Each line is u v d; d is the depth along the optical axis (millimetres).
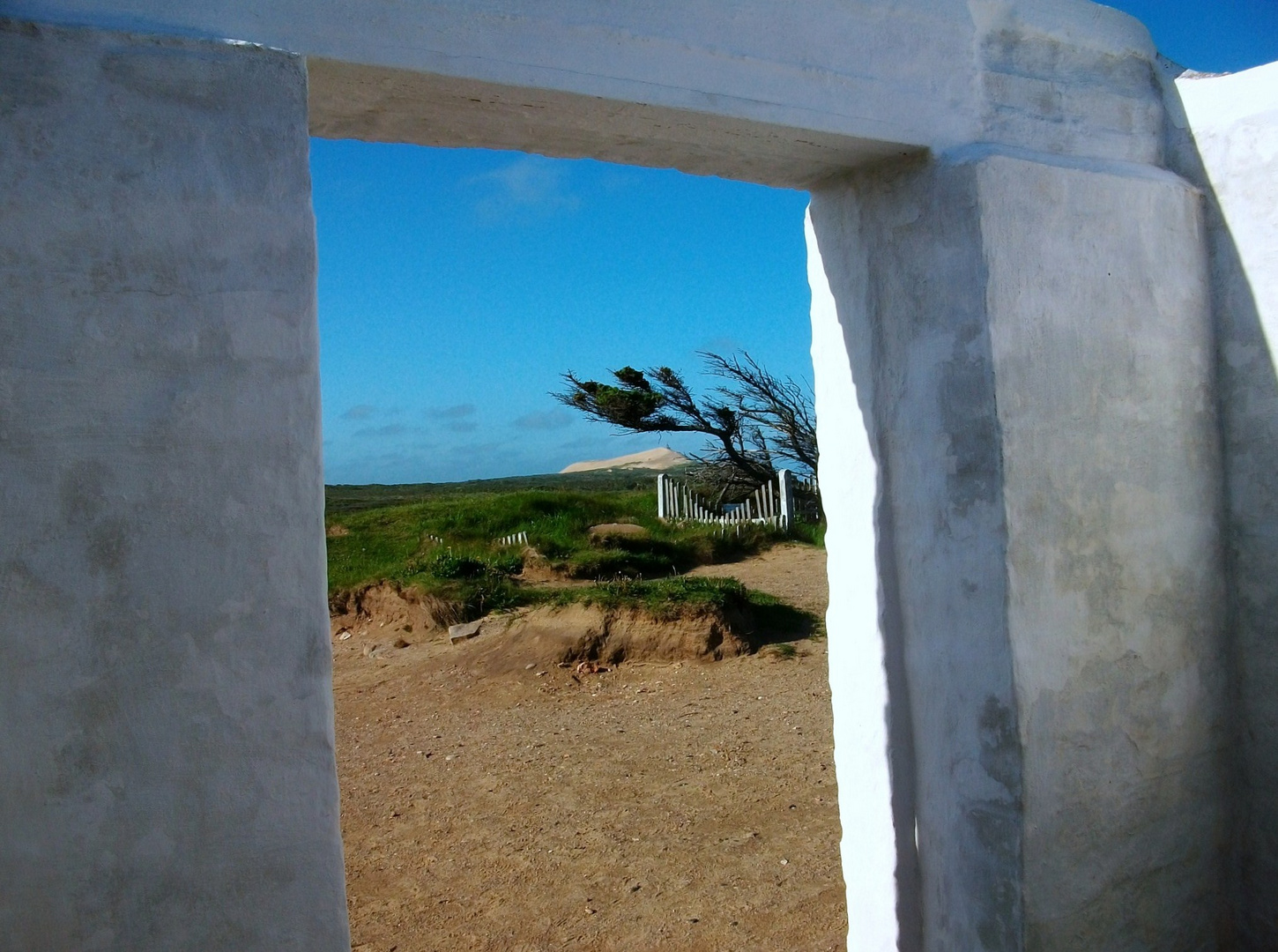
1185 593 3053
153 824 1862
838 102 2609
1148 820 2961
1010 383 2680
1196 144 3164
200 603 1890
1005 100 2902
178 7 1923
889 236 2947
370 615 10359
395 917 4273
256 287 1934
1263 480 3049
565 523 14938
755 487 20391
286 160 1966
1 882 1760
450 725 7078
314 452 1979
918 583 2945
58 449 1791
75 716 1805
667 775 5816
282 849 1957
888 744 3061
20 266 1767
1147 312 2982
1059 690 2754
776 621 9148
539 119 2439
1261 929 3105
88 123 1817
